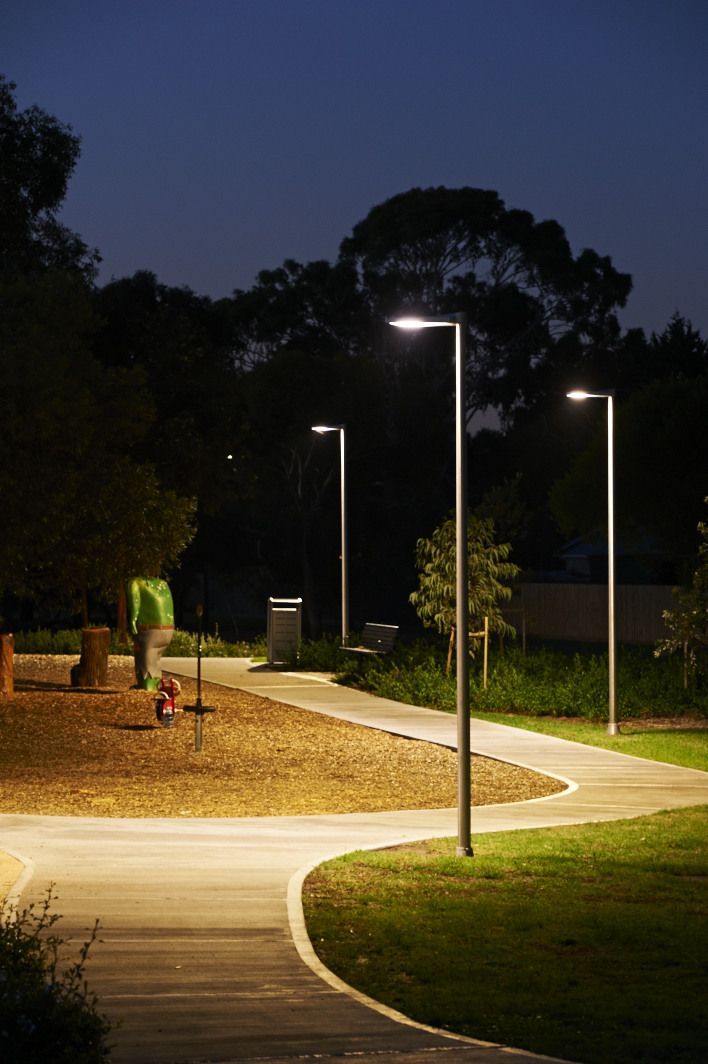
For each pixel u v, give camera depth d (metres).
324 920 11.83
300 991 9.55
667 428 61.31
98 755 23.64
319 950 10.84
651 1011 9.25
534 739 26.55
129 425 31.62
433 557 36.50
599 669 35.06
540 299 87.12
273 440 76.12
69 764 22.52
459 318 15.70
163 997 9.27
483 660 38.00
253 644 51.19
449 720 29.39
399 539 79.56
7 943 8.09
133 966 10.06
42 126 38.22
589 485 65.69
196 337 49.28
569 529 68.31
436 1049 8.12
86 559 31.52
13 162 37.44
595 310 87.31
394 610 81.44
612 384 87.44
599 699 32.06
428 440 80.75
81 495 30.17
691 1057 8.17
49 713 29.16
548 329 87.25
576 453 86.06
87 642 34.53
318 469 77.62
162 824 16.83
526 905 12.74
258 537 78.00
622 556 78.00
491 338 85.94
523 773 22.55
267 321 86.56
